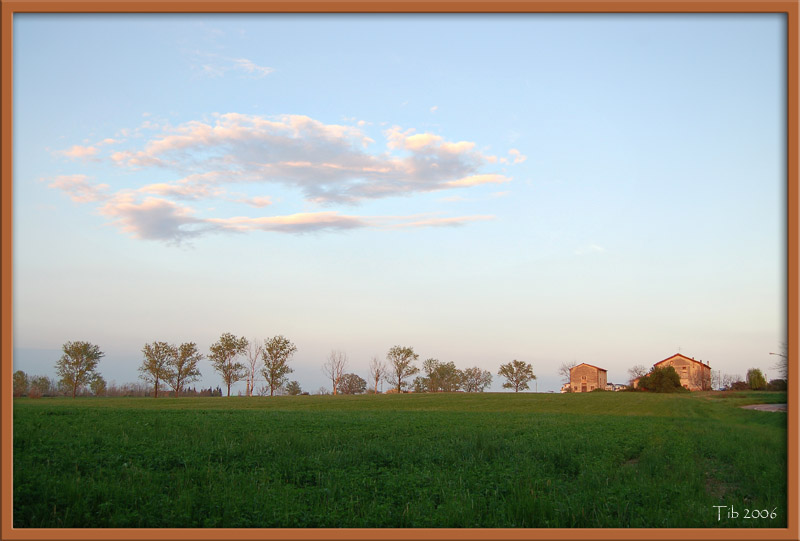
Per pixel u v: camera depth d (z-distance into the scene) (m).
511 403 78.50
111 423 28.94
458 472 17.50
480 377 154.75
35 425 25.77
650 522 12.78
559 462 19.62
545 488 15.61
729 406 62.19
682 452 22.14
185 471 16.59
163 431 25.34
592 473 17.11
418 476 16.59
